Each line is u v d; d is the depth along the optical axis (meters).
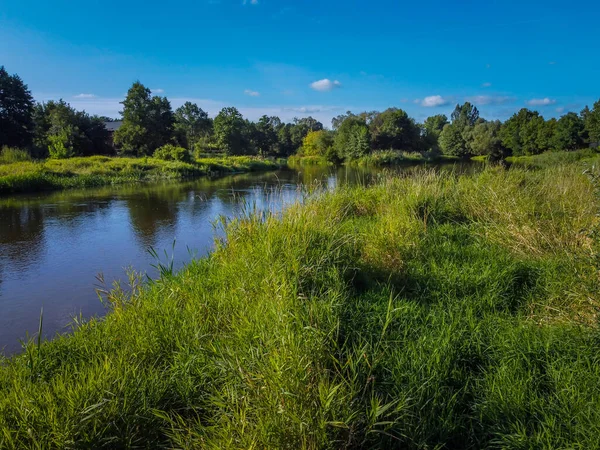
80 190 21.77
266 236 4.88
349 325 3.24
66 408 2.30
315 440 1.97
